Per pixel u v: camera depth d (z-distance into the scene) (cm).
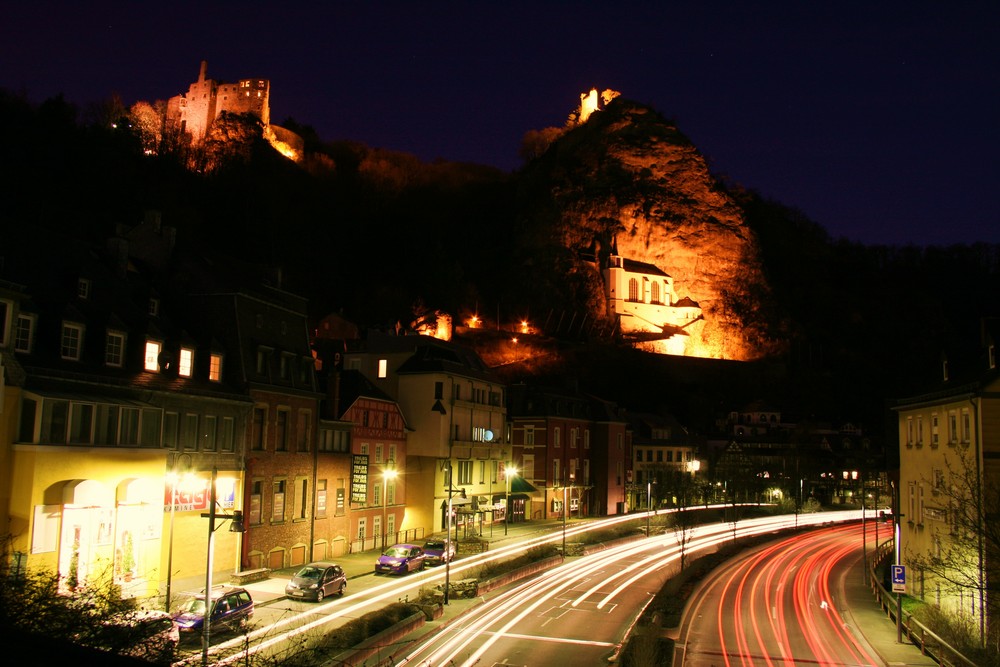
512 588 4400
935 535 3869
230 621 2819
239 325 4028
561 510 7956
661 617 3584
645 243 18350
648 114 19588
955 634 3153
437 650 3014
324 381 5172
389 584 4053
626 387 14638
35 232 3394
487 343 14512
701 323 18038
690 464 10669
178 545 3456
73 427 2927
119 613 1897
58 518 2831
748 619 3922
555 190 18800
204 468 3644
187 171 14675
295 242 15638
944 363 4228
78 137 11644
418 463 5922
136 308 3641
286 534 4253
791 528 8225
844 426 13662
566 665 2911
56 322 3066
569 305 16962
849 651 3297
